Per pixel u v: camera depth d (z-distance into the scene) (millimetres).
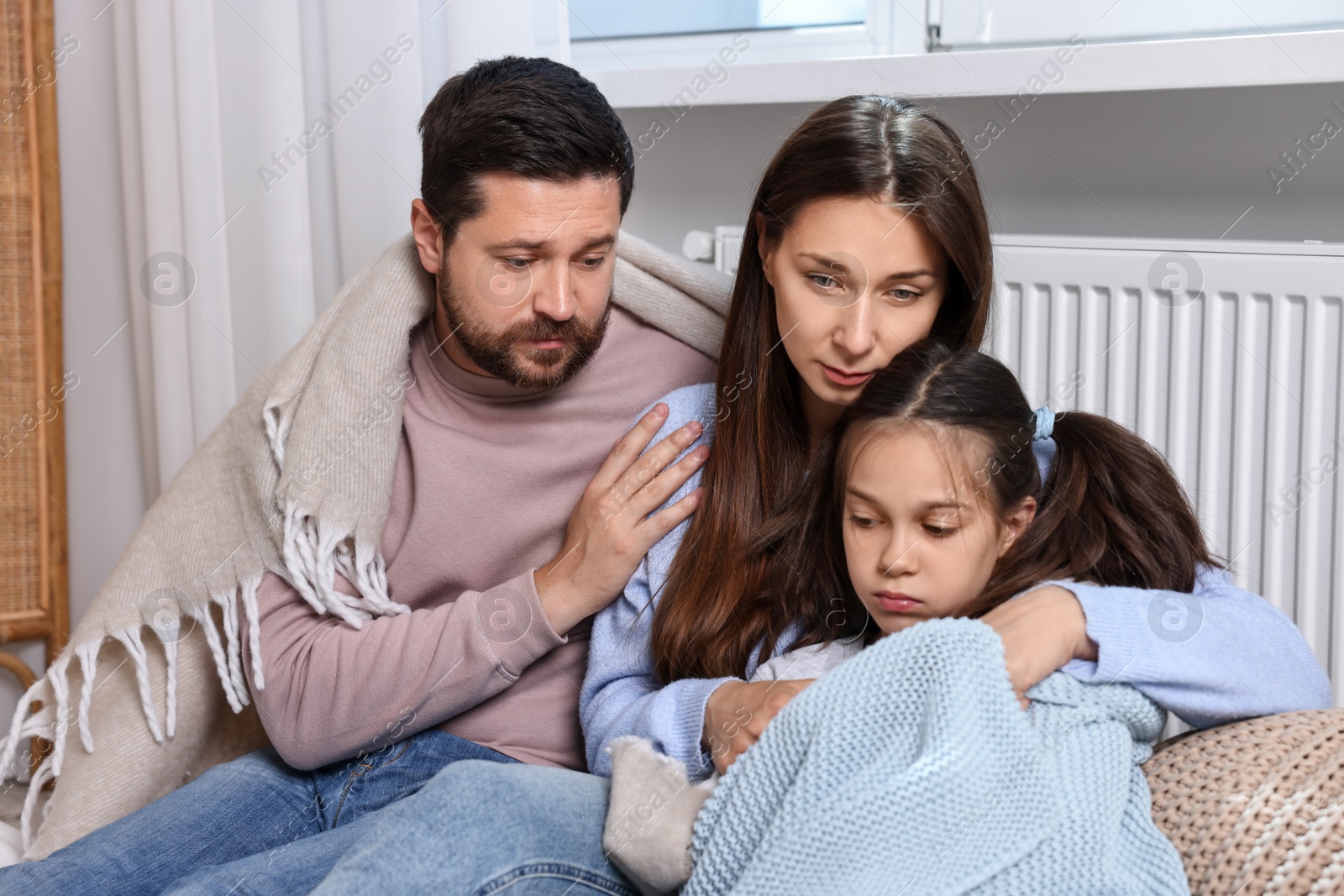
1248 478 1177
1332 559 1142
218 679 1100
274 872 846
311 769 1032
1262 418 1164
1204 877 710
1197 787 742
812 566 938
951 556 831
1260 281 1142
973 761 693
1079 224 1324
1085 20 1305
